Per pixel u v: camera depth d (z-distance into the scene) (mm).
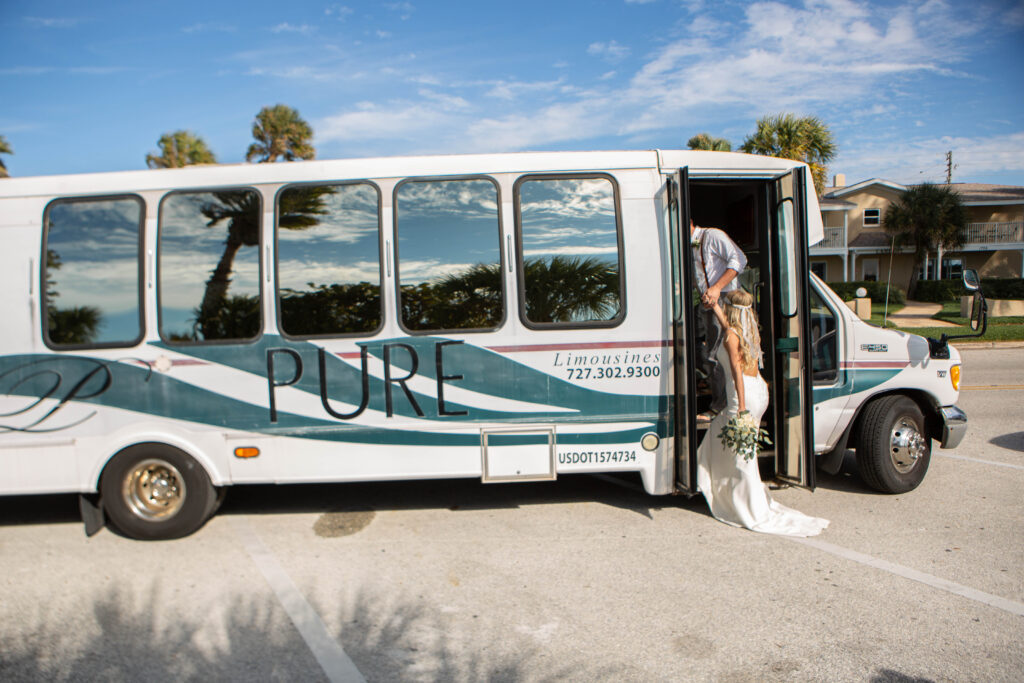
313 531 5242
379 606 4039
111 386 4953
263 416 5020
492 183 5070
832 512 5402
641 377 5156
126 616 3990
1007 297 32219
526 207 5090
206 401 4992
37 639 3750
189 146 22797
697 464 5059
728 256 5258
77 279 4969
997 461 6758
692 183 5457
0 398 4938
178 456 5000
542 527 5215
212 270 4996
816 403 5582
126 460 4988
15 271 4930
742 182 5441
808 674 3264
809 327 5020
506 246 5070
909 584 4156
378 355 5031
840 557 4555
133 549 4965
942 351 5801
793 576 4285
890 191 34219
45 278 4941
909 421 5742
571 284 5105
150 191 4977
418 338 5043
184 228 4992
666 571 4395
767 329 5578
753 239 5957
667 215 5133
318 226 5023
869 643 3521
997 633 3598
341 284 5035
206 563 4695
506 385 5090
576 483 6289
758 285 5672
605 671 3320
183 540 5105
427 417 5066
